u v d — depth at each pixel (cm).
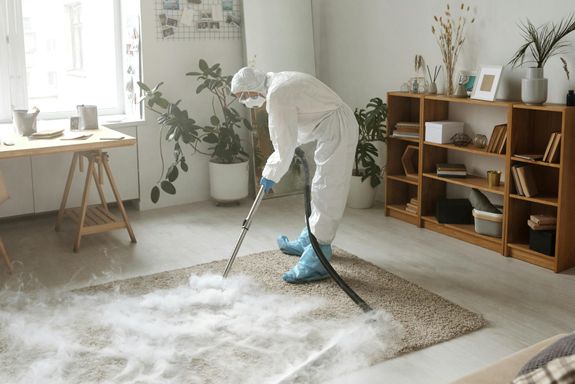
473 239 476
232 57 596
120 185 561
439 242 481
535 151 448
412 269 428
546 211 449
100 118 576
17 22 539
